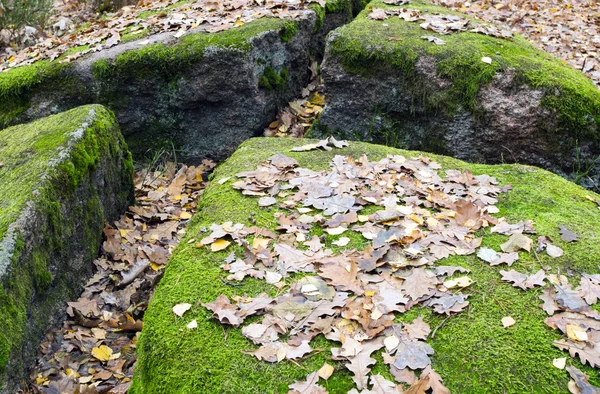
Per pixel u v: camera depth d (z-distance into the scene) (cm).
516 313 225
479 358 205
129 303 331
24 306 273
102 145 373
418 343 211
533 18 796
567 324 216
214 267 258
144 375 218
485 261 255
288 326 221
